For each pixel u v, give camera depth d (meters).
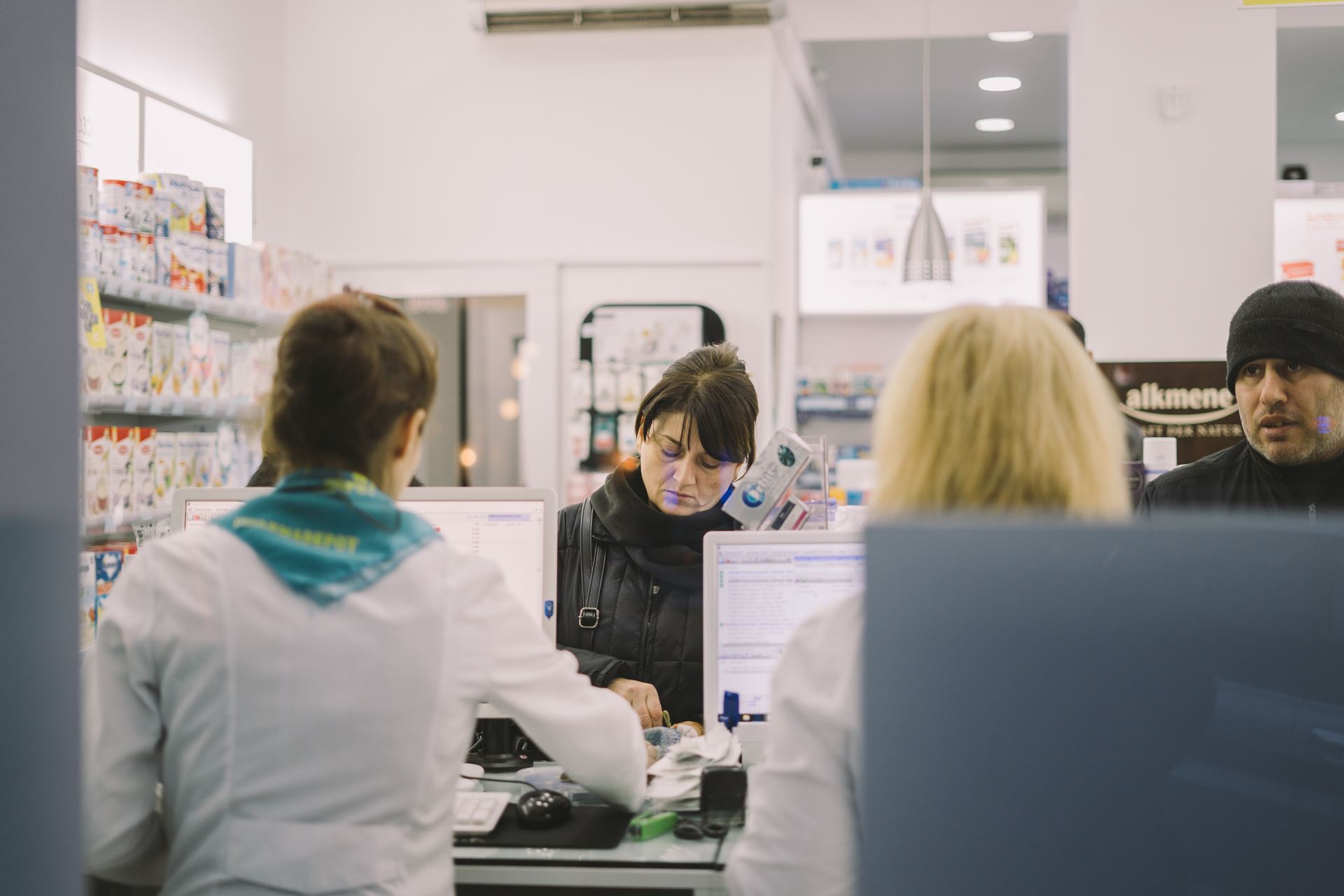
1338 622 0.82
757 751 1.83
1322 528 0.83
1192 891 0.84
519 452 5.17
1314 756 0.82
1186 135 4.98
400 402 1.29
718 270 5.07
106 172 3.78
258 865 1.16
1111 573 0.84
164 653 1.20
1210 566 0.84
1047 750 0.85
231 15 4.70
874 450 1.09
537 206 5.16
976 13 5.32
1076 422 1.01
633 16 4.99
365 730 1.19
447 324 5.21
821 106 7.84
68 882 1.12
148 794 1.23
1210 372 4.09
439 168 5.21
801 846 1.06
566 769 1.44
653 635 2.10
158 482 3.29
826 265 6.29
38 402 1.09
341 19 5.25
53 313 1.12
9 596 1.06
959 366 1.03
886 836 0.86
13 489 1.06
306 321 1.27
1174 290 5.00
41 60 1.10
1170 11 4.98
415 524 1.31
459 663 1.26
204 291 3.53
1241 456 2.45
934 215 5.61
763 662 1.84
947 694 0.86
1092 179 5.05
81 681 1.18
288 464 1.31
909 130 8.73
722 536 1.85
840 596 1.84
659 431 2.07
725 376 2.07
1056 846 0.85
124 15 3.89
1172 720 0.84
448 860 1.28
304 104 5.27
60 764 1.11
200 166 4.43
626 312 5.02
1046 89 7.61
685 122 5.09
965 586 0.85
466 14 5.17
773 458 1.97
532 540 1.96
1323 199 5.71
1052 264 9.58
